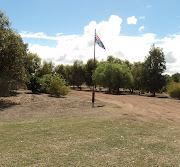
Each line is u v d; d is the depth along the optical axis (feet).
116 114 41.47
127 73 139.85
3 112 39.58
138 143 21.06
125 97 94.38
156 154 17.80
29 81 88.48
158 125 31.17
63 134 24.16
